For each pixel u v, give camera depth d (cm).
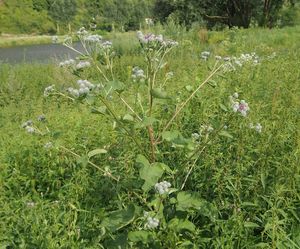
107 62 349
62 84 1048
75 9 7181
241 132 378
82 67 338
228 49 1016
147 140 420
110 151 428
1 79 1120
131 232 303
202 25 3062
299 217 335
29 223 335
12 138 565
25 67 1326
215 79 552
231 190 335
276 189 323
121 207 339
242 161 359
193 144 351
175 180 363
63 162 439
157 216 310
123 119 327
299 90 527
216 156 365
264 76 593
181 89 545
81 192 389
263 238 323
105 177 387
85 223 339
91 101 314
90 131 479
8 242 332
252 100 477
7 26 7975
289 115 430
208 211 319
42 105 793
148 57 337
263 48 1065
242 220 313
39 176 443
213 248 317
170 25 1911
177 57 1219
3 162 473
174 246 301
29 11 8106
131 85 617
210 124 385
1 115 830
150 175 297
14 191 429
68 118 562
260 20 3247
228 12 3356
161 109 463
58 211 360
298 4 3197
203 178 366
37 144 483
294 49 1173
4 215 376
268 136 380
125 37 1612
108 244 312
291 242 302
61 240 312
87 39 346
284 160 349
